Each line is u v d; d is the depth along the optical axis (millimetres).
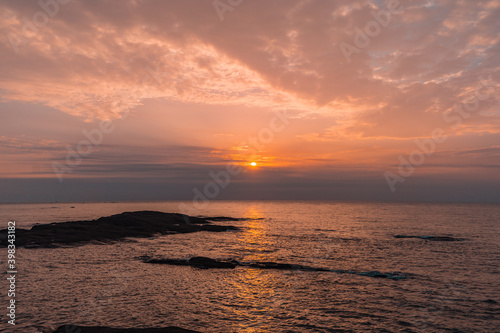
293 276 26719
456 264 31719
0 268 28094
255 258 35000
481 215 120250
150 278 25656
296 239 50844
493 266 30812
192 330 14695
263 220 96000
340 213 140375
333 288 23422
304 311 18859
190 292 22188
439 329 16469
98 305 19312
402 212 148375
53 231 44969
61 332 14086
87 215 119438
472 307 19547
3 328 15602
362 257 35469
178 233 58094
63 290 22172
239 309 19094
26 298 20328
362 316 18156
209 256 35875
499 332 16125
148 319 17312
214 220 92562
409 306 19797
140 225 57750
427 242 46969
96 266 29500
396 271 28781
